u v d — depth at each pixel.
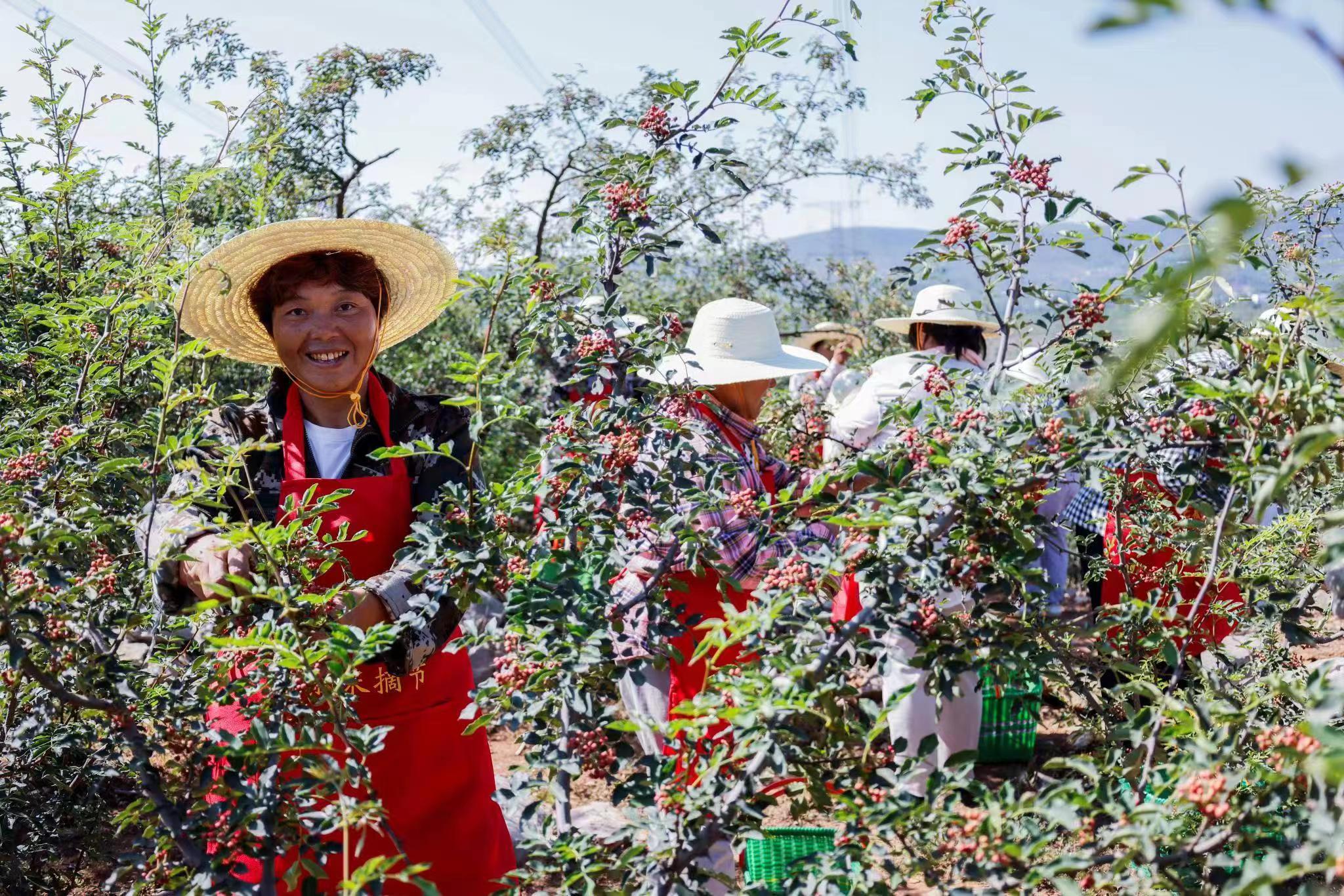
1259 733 1.46
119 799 2.93
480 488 2.19
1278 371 1.55
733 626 1.62
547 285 2.17
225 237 4.65
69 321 2.90
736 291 10.16
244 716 1.90
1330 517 1.20
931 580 1.69
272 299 2.41
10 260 3.71
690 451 2.06
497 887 2.42
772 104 2.22
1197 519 1.99
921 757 1.63
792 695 1.54
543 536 2.05
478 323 8.00
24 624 1.66
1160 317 0.66
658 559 2.35
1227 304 1.92
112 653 1.95
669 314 2.27
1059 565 3.99
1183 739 1.66
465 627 1.94
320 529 2.23
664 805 1.67
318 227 2.34
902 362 3.16
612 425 2.10
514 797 1.85
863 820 1.58
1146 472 2.50
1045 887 1.96
